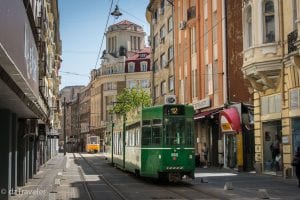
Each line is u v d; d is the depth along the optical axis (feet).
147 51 363.56
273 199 57.00
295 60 78.23
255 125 99.66
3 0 27.68
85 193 65.77
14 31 33.04
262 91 95.40
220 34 123.44
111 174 104.01
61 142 465.88
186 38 156.15
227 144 117.50
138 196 61.67
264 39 88.74
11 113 58.75
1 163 54.95
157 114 78.69
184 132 77.92
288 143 85.05
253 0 90.22
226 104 116.98
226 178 88.53
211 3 132.46
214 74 129.80
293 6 81.76
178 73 166.61
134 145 89.20
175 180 76.89
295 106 82.48
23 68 39.55
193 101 147.84
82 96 469.57
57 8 197.06
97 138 325.62
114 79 363.76
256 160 99.19
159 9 197.16
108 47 384.47
